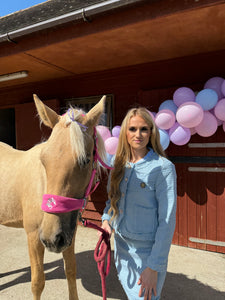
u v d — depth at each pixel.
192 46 2.69
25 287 2.20
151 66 3.28
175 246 3.09
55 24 2.27
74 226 1.29
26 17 2.59
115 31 2.22
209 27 2.18
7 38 2.57
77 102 3.93
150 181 1.26
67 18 2.19
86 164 1.22
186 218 3.05
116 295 2.09
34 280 1.62
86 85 3.84
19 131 4.31
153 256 1.17
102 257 1.34
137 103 3.43
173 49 2.78
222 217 2.84
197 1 1.80
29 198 1.67
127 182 1.32
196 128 2.58
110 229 1.48
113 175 1.39
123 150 1.38
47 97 4.22
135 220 1.30
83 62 3.21
